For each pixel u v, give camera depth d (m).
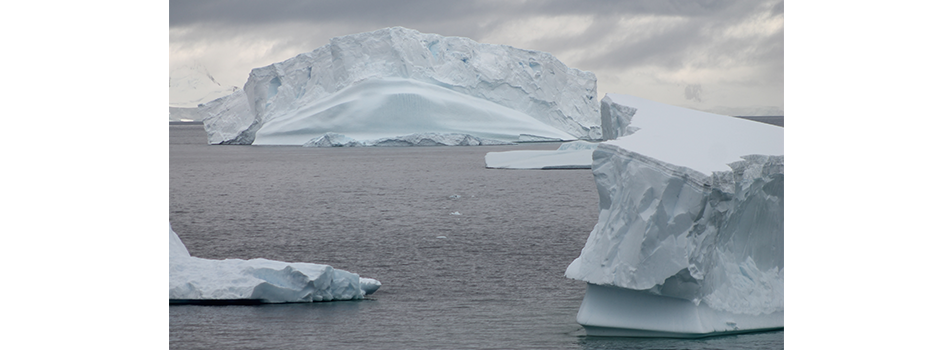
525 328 11.30
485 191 37.00
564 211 28.44
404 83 95.38
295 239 21.89
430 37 101.69
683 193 9.50
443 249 19.59
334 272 13.46
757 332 10.52
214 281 12.89
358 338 10.75
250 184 43.62
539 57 105.12
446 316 12.12
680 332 10.04
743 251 10.99
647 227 9.66
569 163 53.34
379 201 33.06
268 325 11.38
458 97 96.62
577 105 108.81
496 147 93.44
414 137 91.38
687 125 11.96
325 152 82.62
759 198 10.88
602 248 10.30
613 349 9.89
